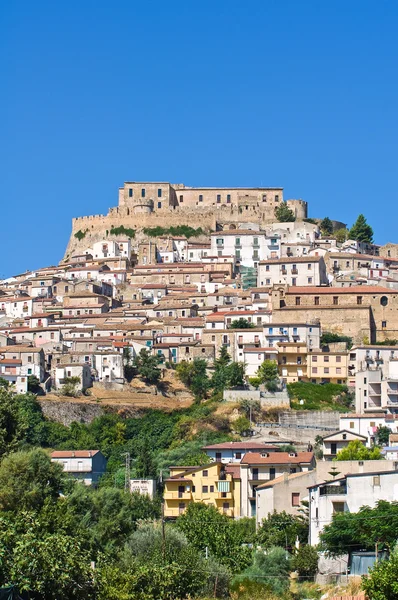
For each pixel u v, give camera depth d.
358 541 168.38
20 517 140.75
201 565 163.75
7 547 125.44
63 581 124.38
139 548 176.88
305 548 172.75
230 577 163.75
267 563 170.12
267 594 157.12
